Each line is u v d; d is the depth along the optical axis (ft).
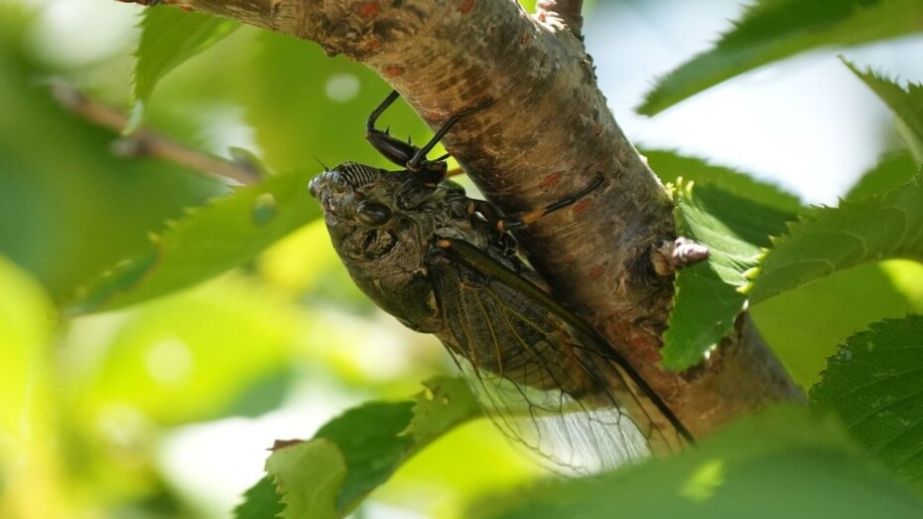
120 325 2.04
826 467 1.04
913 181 1.47
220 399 2.05
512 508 1.02
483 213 1.61
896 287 1.62
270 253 1.99
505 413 1.63
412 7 1.47
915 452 1.47
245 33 1.86
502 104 1.50
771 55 1.63
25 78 2.25
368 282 1.67
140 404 2.05
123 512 1.97
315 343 2.03
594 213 1.54
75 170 2.25
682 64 1.63
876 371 1.49
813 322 1.63
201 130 2.09
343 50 1.47
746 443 1.09
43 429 1.94
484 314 1.63
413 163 1.65
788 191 1.69
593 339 1.57
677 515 0.94
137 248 2.24
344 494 1.62
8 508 1.93
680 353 1.47
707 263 1.49
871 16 1.62
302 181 1.66
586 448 1.60
